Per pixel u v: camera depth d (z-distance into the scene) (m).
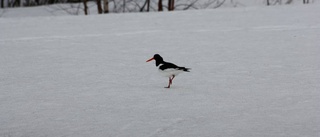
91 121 10.88
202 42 21.80
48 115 11.42
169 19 28.50
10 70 17.30
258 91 13.45
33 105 12.38
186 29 25.20
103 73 16.41
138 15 30.50
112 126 10.47
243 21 26.80
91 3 47.12
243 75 15.61
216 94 13.20
